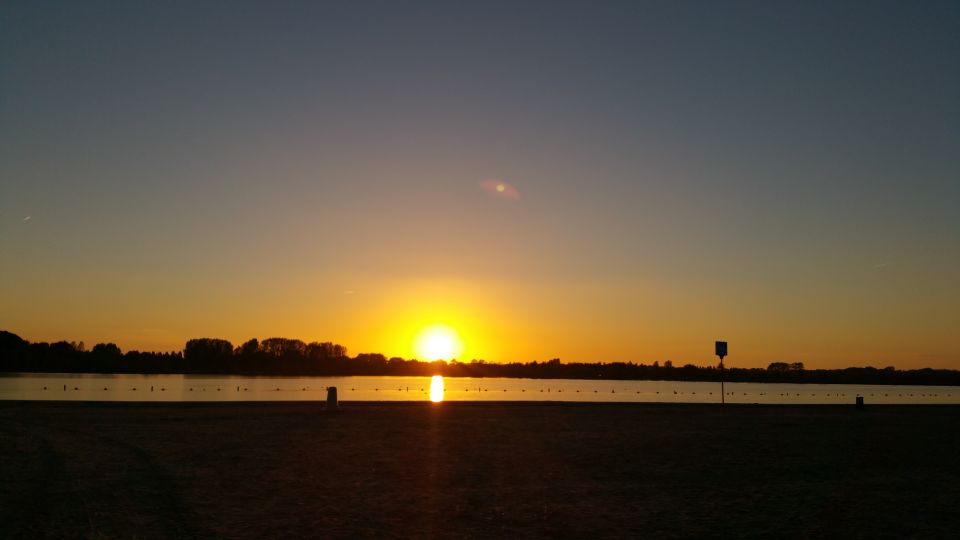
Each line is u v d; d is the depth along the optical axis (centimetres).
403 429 2648
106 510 1236
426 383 15162
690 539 1107
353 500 1366
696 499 1422
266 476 1614
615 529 1167
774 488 1550
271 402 3875
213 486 1479
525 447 2198
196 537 1068
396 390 9688
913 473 1764
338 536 1094
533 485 1561
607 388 13512
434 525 1179
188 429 2547
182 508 1264
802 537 1125
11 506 1259
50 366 14350
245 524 1155
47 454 1880
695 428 2842
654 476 1698
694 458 1997
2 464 1708
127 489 1425
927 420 3328
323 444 2191
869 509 1332
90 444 2091
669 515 1273
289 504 1316
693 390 12588
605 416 3388
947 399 8712
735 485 1584
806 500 1416
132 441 2181
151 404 3653
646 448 2205
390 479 1606
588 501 1392
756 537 1123
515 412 3538
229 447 2084
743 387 16112
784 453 2114
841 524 1212
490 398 7231
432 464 1834
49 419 2814
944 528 1188
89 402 3638
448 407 3784
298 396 6788
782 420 3262
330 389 3472
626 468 1812
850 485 1591
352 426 2733
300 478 1596
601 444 2294
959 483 1623
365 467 1769
